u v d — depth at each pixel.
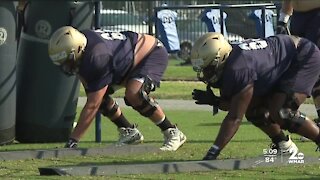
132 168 27.75
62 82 37.19
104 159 31.39
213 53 27.72
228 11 44.31
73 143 32.31
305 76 28.94
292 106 28.86
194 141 37.25
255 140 37.44
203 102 29.33
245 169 28.73
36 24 36.84
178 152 33.31
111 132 41.84
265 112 30.25
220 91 28.72
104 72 31.14
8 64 36.34
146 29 57.59
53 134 37.62
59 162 30.58
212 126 44.31
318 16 35.03
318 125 29.94
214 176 27.14
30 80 37.34
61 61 30.53
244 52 28.00
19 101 37.69
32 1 36.78
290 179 26.56
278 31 35.31
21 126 37.72
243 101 28.11
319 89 33.97
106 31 32.06
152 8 44.97
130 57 32.09
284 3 35.38
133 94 32.44
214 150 28.73
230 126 28.36
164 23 44.81
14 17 36.28
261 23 43.25
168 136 33.88
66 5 36.44
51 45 30.52
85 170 27.22
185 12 77.00
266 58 28.27
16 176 26.97
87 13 36.66
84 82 31.41
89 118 31.80
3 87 36.28
